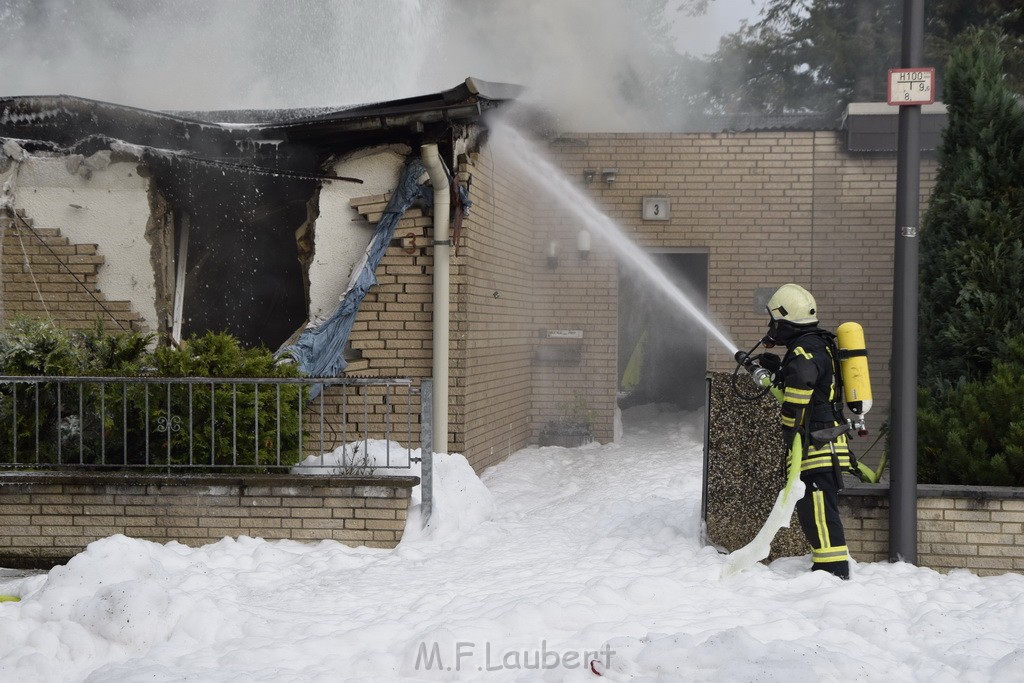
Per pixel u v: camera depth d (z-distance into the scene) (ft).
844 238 42.68
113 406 24.17
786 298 20.79
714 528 21.97
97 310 30.07
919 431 22.76
